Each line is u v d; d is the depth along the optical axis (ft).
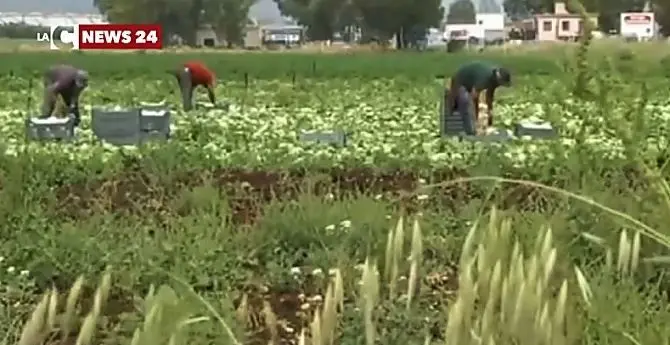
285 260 29.35
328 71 152.66
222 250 29.66
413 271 11.92
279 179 43.09
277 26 316.40
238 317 16.98
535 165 41.45
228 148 53.06
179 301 19.02
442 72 151.53
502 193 35.27
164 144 51.24
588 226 27.14
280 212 32.55
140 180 41.88
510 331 10.67
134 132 57.21
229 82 124.47
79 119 65.98
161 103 85.05
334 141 56.29
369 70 155.94
